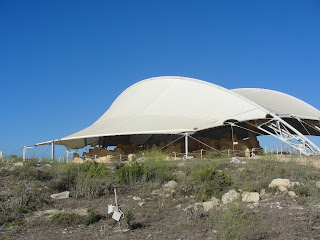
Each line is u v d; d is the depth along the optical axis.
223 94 35.69
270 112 31.61
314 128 39.06
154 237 11.23
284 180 16.25
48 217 14.22
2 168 22.00
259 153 33.59
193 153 32.81
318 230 10.77
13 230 12.51
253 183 17.33
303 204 13.77
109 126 36.59
